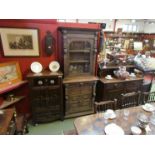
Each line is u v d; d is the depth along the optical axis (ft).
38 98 8.63
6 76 7.97
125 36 25.81
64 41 8.30
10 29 8.07
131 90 11.06
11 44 8.35
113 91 10.44
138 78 11.07
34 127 8.98
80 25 9.31
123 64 12.21
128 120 5.93
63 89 9.16
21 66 8.96
